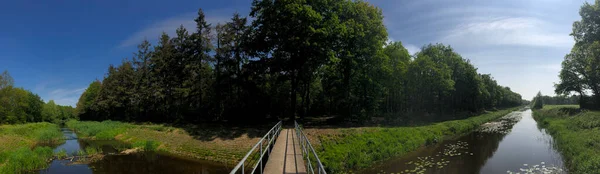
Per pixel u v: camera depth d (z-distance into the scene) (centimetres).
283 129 2288
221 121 3306
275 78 3600
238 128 2600
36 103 6294
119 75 5203
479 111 6994
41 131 3136
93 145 2450
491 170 1471
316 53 2559
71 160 1827
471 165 1577
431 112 4819
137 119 4762
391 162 1636
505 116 6450
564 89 4494
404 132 2320
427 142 2241
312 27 2391
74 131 3975
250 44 2753
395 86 3478
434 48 4469
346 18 2889
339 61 2736
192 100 3744
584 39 2838
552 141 2359
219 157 1758
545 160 1656
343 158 1485
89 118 6750
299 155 1170
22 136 2900
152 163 1723
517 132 3125
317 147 1688
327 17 2692
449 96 5309
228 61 3188
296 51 2567
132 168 1623
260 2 2727
